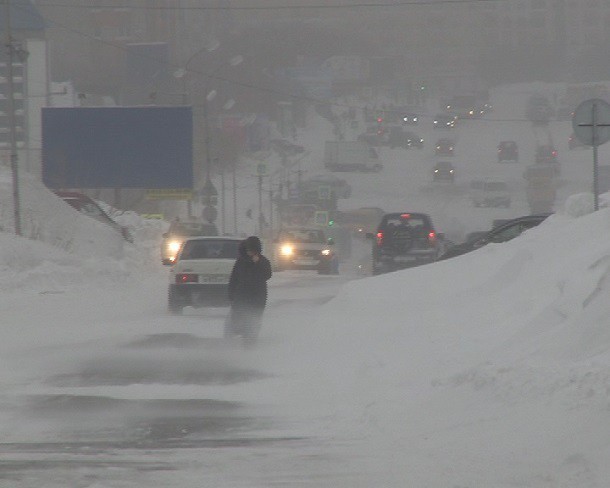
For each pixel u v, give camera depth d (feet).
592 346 154.51
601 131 258.16
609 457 105.70
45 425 143.74
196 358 218.59
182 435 135.74
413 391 161.79
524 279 239.30
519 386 138.82
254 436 134.82
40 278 405.39
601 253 213.87
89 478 107.96
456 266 293.64
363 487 103.09
